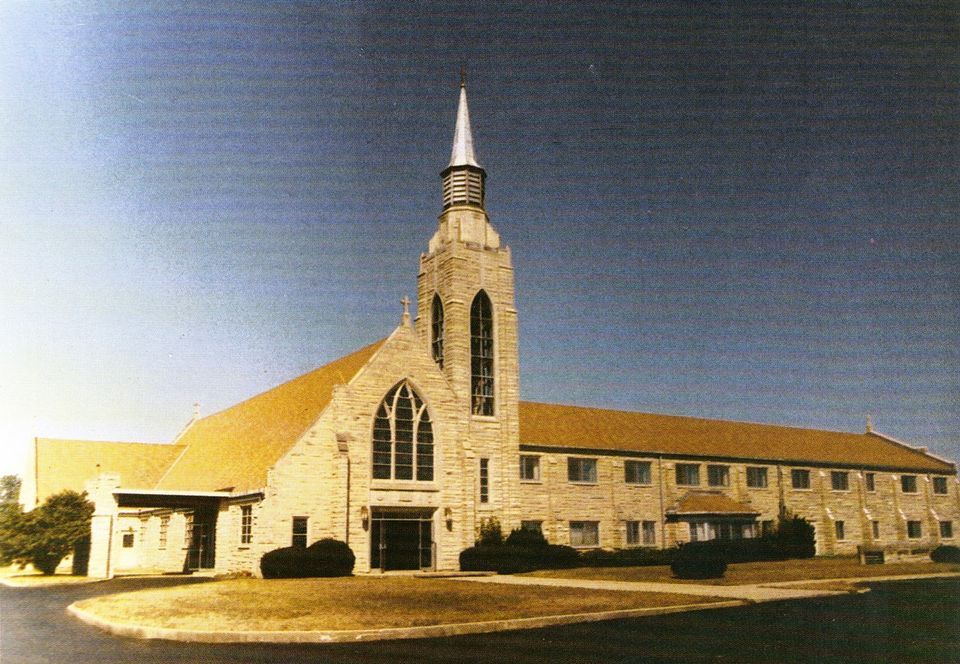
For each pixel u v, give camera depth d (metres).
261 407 54.31
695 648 17.22
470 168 55.25
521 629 19.72
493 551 42.97
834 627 20.02
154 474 58.34
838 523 70.81
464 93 57.28
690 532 58.06
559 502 54.84
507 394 52.44
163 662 15.59
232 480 44.53
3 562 42.72
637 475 59.78
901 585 31.36
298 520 40.22
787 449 70.94
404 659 15.87
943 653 16.88
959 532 78.06
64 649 17.14
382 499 42.59
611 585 31.56
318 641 18.03
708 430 69.00
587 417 62.59
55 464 55.28
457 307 51.66
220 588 30.41
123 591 31.22
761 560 55.38
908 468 76.62
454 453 45.66
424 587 30.70
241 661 15.63
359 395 43.09
